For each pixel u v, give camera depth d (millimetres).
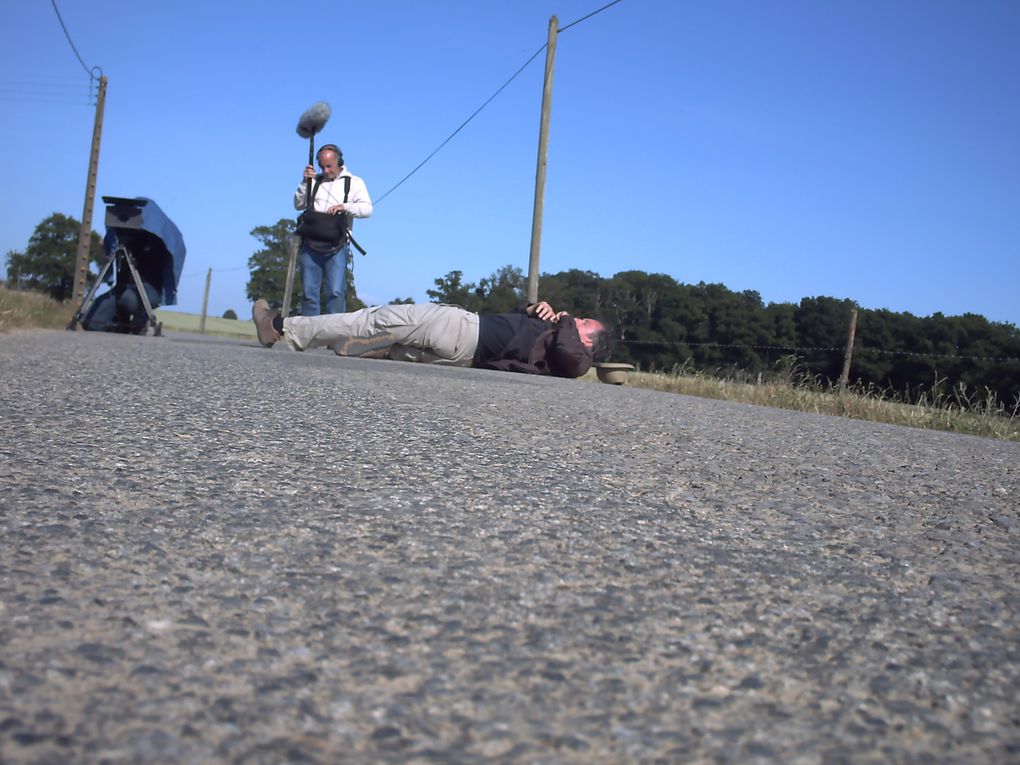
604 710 1159
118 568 1603
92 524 1864
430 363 8711
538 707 1156
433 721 1100
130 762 952
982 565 2078
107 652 1235
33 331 9555
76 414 3281
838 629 1539
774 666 1351
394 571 1693
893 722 1174
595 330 9336
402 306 8578
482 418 4113
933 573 1968
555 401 5332
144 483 2268
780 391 9500
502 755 1022
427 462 2838
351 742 1031
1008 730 1169
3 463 2383
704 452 3578
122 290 12805
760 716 1172
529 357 8766
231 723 1055
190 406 3727
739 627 1517
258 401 4086
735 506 2553
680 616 1551
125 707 1078
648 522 2250
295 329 8945
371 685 1191
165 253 12750
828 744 1101
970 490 3154
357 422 3631
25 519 1867
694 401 6793
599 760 1025
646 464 3168
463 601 1550
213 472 2453
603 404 5430
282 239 62469
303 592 1543
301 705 1116
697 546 2051
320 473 2543
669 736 1097
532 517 2201
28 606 1387
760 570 1889
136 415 3361
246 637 1327
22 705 1064
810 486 2980
